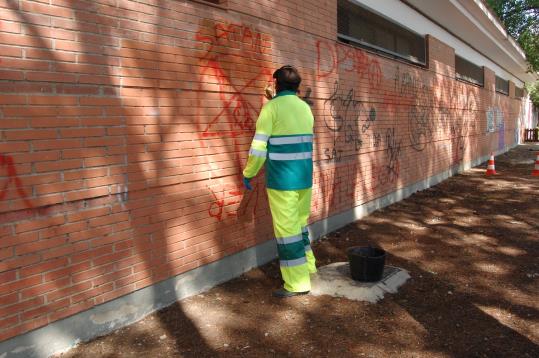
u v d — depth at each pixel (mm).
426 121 10148
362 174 7305
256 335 3568
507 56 17766
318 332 3621
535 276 4875
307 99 5734
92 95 3256
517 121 26031
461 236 6434
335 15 6344
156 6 3697
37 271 3012
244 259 4832
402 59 9078
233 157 4559
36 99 2941
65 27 3078
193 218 4160
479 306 4121
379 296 4250
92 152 3270
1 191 2799
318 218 6160
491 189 10289
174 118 3891
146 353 3273
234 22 4504
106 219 3410
